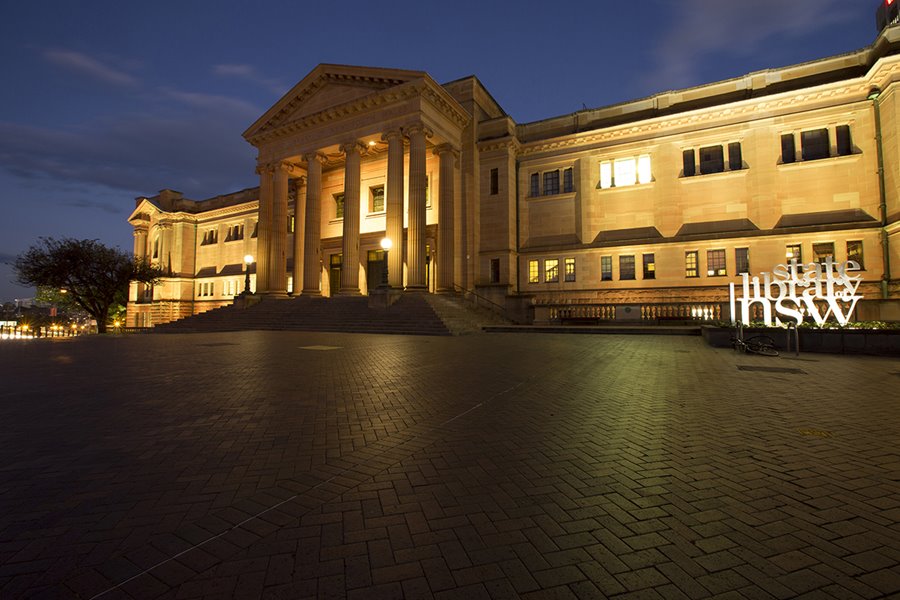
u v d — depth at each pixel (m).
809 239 25.55
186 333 24.05
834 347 13.36
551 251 32.59
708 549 2.84
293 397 7.35
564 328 22.09
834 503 3.47
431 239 34.69
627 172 31.34
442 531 3.07
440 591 2.43
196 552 2.81
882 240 23.67
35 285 37.44
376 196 37.25
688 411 6.38
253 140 35.91
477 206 34.03
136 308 58.66
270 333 22.73
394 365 10.98
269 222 35.22
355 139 30.94
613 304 28.39
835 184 25.47
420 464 4.34
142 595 2.39
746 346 13.52
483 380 8.89
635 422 5.81
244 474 4.10
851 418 5.97
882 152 24.02
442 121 31.00
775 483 3.86
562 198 33.03
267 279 34.50
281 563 2.69
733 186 28.09
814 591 2.42
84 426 5.67
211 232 56.31
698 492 3.68
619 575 2.57
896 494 3.63
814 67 26.45
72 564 2.68
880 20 26.78
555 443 4.96
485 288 30.62
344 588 2.45
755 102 27.31
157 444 4.96
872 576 2.54
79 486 3.83
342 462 4.40
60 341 19.52
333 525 3.16
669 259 29.06
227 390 7.93
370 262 36.88
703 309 25.23
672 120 29.56
